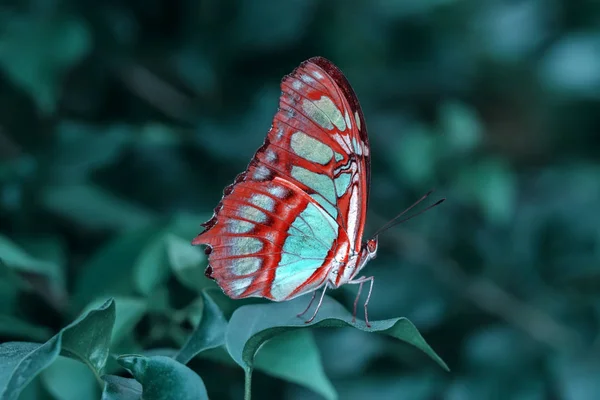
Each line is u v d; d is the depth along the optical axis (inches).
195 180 18.8
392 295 19.1
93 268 16.0
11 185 17.2
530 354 19.0
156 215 17.7
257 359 15.3
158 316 15.7
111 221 17.4
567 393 18.8
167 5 18.6
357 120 15.7
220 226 15.4
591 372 18.9
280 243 15.6
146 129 17.7
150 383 14.1
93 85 18.5
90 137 17.4
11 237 16.9
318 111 15.6
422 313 19.0
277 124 15.5
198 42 18.8
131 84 18.7
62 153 17.3
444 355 19.1
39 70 16.9
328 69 15.5
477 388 18.7
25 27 16.9
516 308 19.4
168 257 15.8
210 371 16.8
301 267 15.7
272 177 15.5
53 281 16.1
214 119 18.8
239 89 19.2
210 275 15.4
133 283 16.0
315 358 15.3
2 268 15.6
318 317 15.1
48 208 17.3
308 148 15.6
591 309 19.3
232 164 18.8
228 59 19.0
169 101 18.9
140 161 18.7
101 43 18.3
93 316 14.1
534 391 18.8
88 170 17.4
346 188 15.8
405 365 18.7
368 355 18.3
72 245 17.5
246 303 15.6
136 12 18.4
